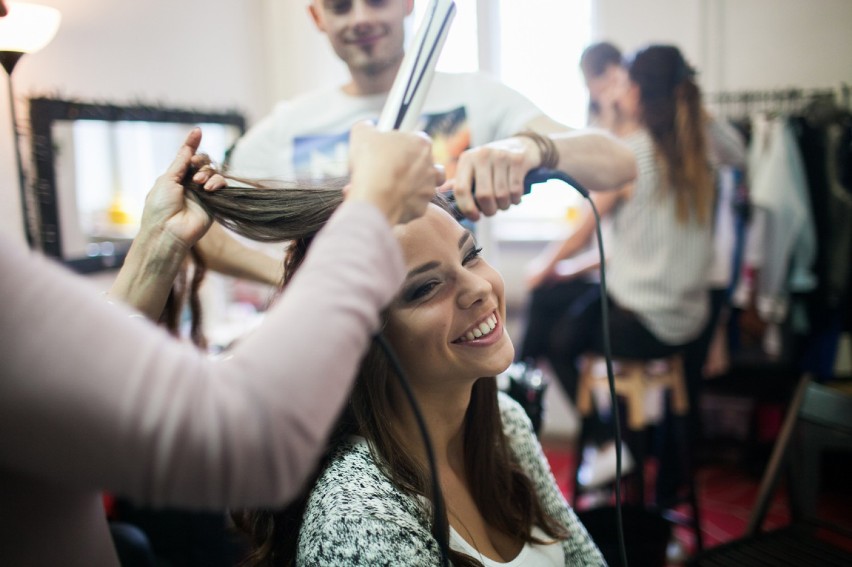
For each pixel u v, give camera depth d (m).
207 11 2.79
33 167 1.99
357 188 0.53
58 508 0.60
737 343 2.79
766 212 2.65
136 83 2.43
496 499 0.97
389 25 1.56
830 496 2.73
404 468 0.85
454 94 1.61
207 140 2.69
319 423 0.47
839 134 2.61
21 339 0.42
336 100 1.71
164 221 0.82
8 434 0.43
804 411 1.44
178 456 0.43
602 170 1.15
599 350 2.36
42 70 2.07
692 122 2.21
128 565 1.42
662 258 2.24
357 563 0.72
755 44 2.88
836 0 2.74
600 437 2.60
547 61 3.22
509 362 0.86
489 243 2.24
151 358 0.44
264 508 0.86
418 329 0.81
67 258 2.07
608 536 1.51
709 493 2.82
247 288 2.85
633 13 3.02
